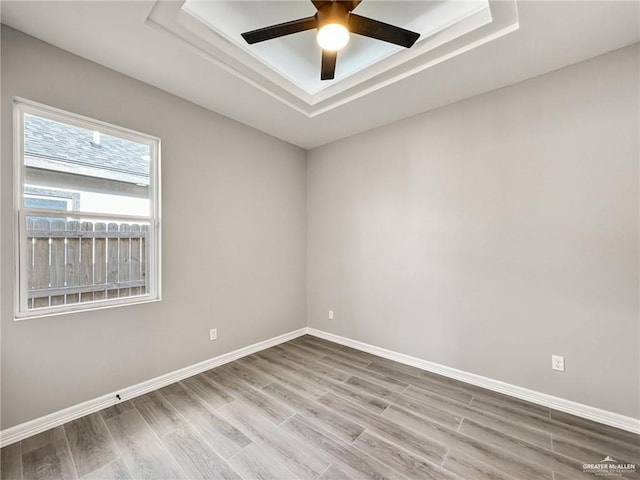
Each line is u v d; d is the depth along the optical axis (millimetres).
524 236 2330
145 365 2414
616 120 1975
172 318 2588
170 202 2564
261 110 2863
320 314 3855
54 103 1949
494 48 1944
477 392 2447
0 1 1561
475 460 1688
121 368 2275
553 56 2029
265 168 3428
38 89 1890
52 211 2008
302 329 3939
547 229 2232
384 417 2098
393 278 3133
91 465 1641
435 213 2818
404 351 3049
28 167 1908
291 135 3498
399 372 2822
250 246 3266
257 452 1751
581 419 2070
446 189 2746
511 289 2393
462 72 2215
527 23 1727
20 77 1824
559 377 2189
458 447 1792
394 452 1753
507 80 2324
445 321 2760
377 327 3268
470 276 2605
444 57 2070
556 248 2197
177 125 2605
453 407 2223
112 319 2230
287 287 3723
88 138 2168
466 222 2627
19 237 1877
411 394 2410
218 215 2945
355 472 1604
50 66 1933
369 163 3330
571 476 1574
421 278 2920
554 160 2197
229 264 3051
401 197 3062
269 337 3498
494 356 2480
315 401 2303
